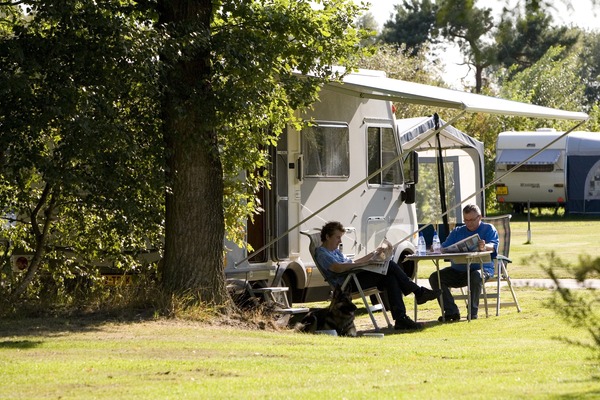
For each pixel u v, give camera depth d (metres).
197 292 14.66
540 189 51.31
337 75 15.70
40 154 13.43
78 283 15.88
